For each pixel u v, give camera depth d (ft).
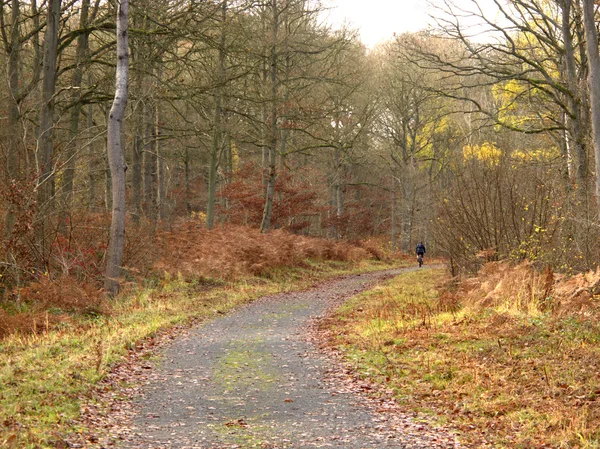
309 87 105.40
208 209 96.84
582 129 67.56
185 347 41.63
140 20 69.56
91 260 61.52
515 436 23.09
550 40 70.90
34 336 40.70
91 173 92.84
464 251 61.87
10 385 28.30
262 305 63.52
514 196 57.52
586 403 25.20
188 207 168.96
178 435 24.00
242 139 96.32
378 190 200.64
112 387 30.60
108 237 67.46
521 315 40.70
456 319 43.75
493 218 57.88
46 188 62.75
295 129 97.96
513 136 93.76
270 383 32.65
